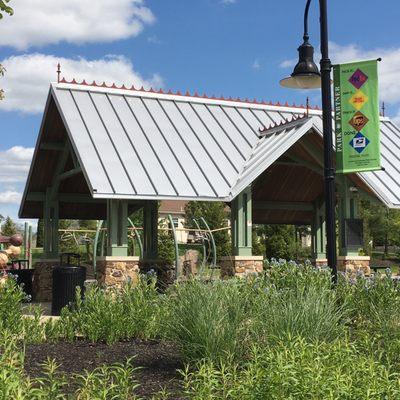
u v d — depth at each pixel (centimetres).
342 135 1059
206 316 704
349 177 1689
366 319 866
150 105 1795
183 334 720
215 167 1596
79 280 1355
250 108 1956
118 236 1441
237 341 702
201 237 2020
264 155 1584
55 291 1347
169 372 703
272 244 3512
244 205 1573
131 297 987
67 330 930
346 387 450
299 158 1839
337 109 1067
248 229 1570
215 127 1791
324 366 496
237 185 1519
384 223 4812
